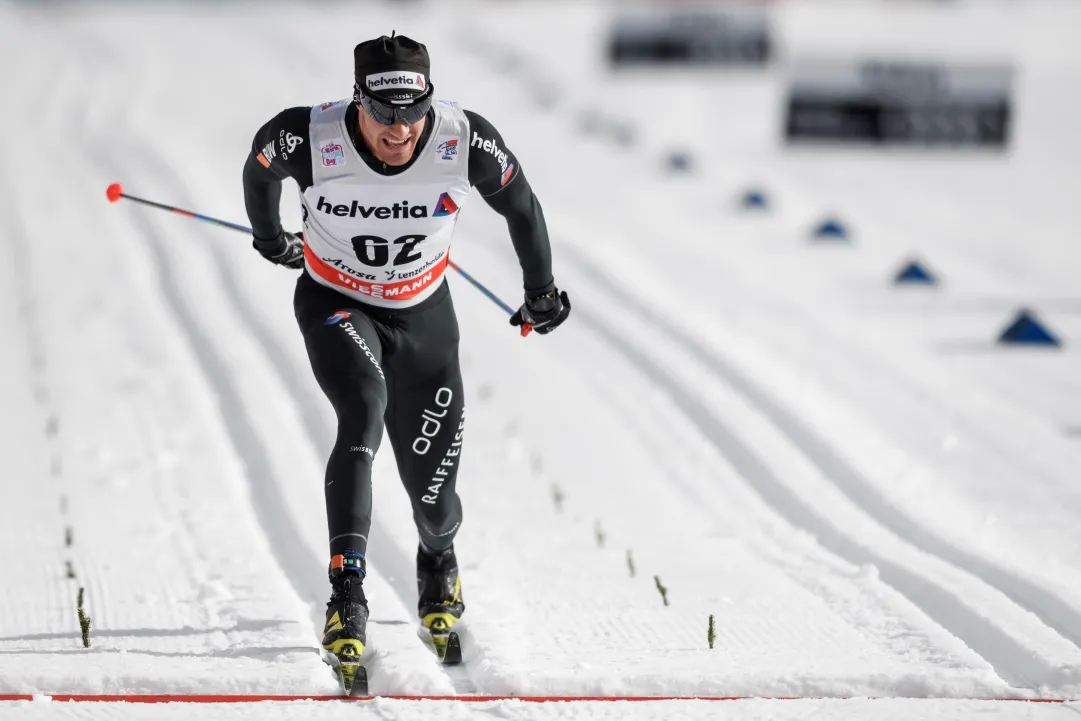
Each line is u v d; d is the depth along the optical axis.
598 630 13.59
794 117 59.94
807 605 14.47
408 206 12.23
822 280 35.94
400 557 16.12
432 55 88.75
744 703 11.38
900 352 28.14
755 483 20.02
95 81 70.56
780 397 23.75
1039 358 27.81
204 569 15.22
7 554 15.70
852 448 21.00
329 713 10.89
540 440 21.83
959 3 118.38
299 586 15.10
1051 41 96.12
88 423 21.83
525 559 16.23
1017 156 60.12
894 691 11.85
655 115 71.81
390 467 19.75
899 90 59.75
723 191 50.94
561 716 10.99
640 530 17.61
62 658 12.05
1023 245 41.41
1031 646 12.82
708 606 14.44
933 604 14.65
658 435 22.30
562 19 111.31
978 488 19.41
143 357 26.20
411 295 12.97
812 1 119.19
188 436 21.22
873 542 16.83
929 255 39.75
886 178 54.62
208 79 74.31
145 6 111.81
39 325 28.39
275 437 21.20
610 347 28.23
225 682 11.38
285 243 13.86
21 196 42.19
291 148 12.08
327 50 87.75
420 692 11.61
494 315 30.70
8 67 73.12
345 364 12.34
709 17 78.19
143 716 10.66
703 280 35.38
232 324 28.94
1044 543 17.00
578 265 36.41
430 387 13.26
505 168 12.31
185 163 49.06
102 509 17.61
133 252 35.56
